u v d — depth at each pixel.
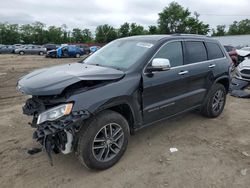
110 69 3.89
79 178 3.52
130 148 4.30
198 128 5.19
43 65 19.92
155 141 4.58
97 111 3.36
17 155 4.10
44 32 106.94
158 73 4.14
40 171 3.68
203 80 5.17
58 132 3.16
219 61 5.55
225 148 4.35
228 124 5.46
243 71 7.83
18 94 8.49
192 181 3.44
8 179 3.49
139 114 3.98
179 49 4.67
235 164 3.84
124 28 93.00
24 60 25.77
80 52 31.92
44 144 3.22
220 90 5.67
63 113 3.13
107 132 3.62
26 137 4.76
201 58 5.14
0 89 9.42
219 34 96.81
